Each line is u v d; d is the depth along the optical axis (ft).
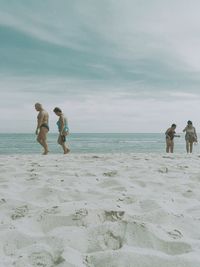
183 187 14.46
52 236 7.70
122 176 17.48
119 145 128.88
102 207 10.18
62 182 15.28
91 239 7.70
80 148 98.73
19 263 6.28
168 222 9.26
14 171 19.15
